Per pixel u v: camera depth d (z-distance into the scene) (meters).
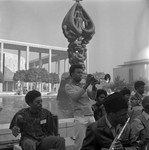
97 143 2.01
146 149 2.17
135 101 4.15
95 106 4.20
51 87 27.33
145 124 2.96
